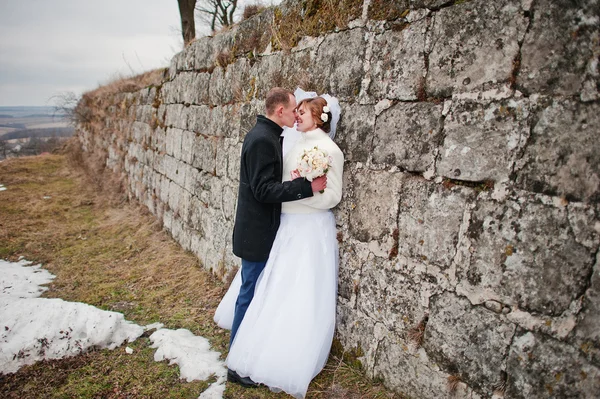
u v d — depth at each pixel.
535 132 1.71
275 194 2.40
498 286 1.85
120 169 9.76
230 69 4.39
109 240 6.32
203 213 4.97
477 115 1.91
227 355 3.02
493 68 1.84
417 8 2.18
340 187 2.59
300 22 3.20
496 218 1.85
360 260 2.61
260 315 2.60
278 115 2.60
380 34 2.41
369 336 2.56
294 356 2.46
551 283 1.67
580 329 1.59
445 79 2.05
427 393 2.19
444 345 2.09
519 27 1.74
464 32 1.95
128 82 9.95
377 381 2.51
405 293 2.31
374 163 2.47
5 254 5.57
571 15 1.59
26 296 4.20
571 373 1.62
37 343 3.05
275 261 2.67
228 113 4.40
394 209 2.35
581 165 1.58
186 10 9.73
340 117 2.71
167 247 5.75
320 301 2.59
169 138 6.40
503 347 1.84
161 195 6.76
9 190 9.66
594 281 1.55
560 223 1.64
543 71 1.68
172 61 6.46
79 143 16.31
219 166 4.56
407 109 2.25
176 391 2.66
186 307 3.89
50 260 5.40
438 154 2.10
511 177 1.79
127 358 3.06
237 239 2.74
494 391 1.88
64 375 2.86
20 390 2.70
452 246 2.04
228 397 2.55
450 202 2.04
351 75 2.63
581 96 1.57
